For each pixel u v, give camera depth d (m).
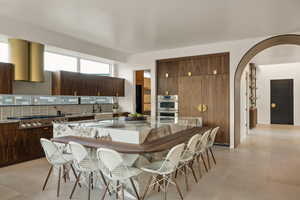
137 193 2.62
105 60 6.62
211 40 5.30
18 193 2.87
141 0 3.17
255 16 3.76
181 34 4.80
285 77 10.06
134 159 2.72
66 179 3.36
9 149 4.02
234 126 5.39
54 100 5.54
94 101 6.79
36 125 4.45
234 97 5.35
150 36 4.98
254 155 4.75
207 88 5.74
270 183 3.20
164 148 2.47
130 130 2.76
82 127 3.26
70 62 6.04
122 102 7.50
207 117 5.73
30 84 4.95
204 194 2.84
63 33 4.78
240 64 5.36
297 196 2.77
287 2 3.21
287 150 5.22
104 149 2.26
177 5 3.33
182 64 6.13
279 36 4.74
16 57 4.23
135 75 7.30
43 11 3.57
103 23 4.14
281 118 10.24
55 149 2.84
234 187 3.06
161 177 2.97
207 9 3.48
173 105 6.25
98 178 3.05
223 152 5.02
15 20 3.95
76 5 3.34
